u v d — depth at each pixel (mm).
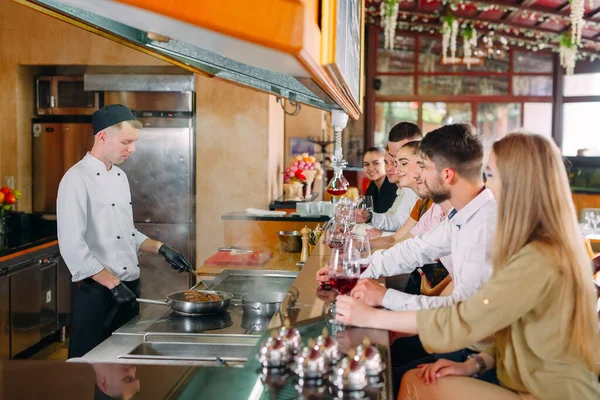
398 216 4379
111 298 3047
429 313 1751
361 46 3031
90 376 1499
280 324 1787
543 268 1695
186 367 1537
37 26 6164
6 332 4367
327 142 8750
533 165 1756
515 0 10477
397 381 2143
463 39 13375
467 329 1705
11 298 4434
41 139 6328
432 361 2223
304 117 9031
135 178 6320
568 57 11953
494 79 13570
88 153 3207
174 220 6375
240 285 2932
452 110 13672
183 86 6156
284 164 8938
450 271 2574
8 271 4402
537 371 1737
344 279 1950
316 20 1085
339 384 1320
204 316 2340
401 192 4477
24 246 4617
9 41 6172
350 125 13906
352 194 6602
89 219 3141
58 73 6414
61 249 2988
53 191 6352
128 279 3312
